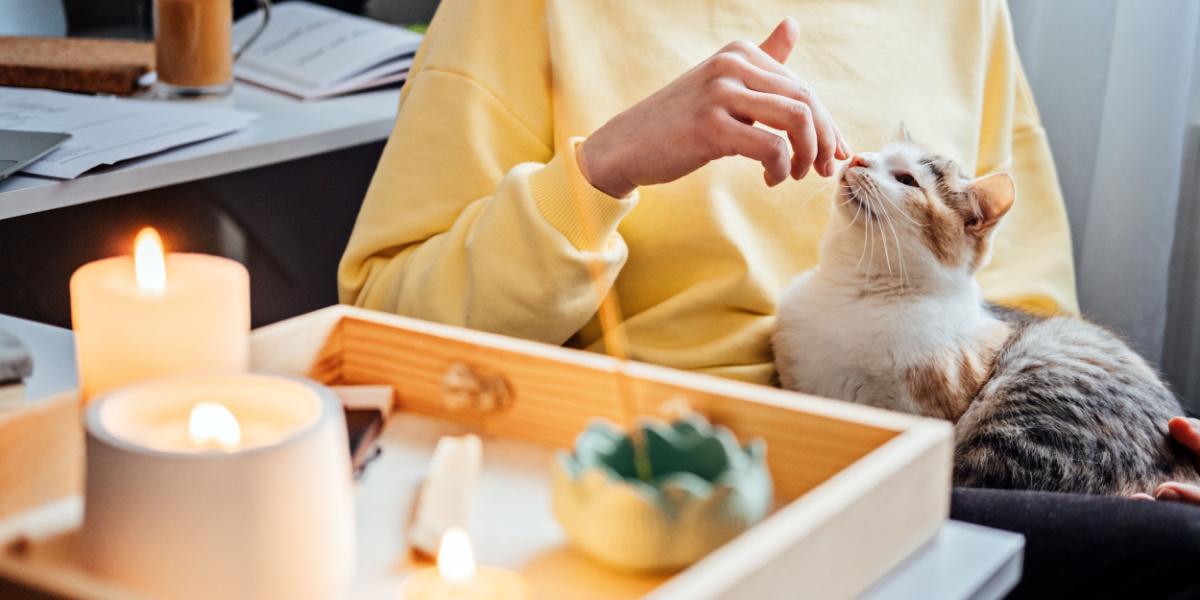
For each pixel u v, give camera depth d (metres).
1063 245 1.28
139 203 1.45
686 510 0.44
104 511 0.37
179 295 0.48
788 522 0.39
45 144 1.05
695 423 0.51
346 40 1.54
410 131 1.05
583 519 0.45
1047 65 1.52
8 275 1.36
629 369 0.55
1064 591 0.77
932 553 0.48
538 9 1.08
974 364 1.02
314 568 0.39
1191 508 0.79
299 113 1.33
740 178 1.06
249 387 0.43
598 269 0.85
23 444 0.43
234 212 1.51
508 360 0.56
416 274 0.97
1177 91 1.37
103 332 0.48
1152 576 0.76
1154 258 1.42
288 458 0.37
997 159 1.28
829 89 1.15
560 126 1.04
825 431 0.50
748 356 1.05
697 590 0.34
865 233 1.03
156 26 1.35
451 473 0.50
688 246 1.03
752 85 0.88
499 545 0.47
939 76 1.22
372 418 0.55
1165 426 1.00
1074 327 1.11
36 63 1.36
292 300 1.58
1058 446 0.96
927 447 0.47
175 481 0.36
